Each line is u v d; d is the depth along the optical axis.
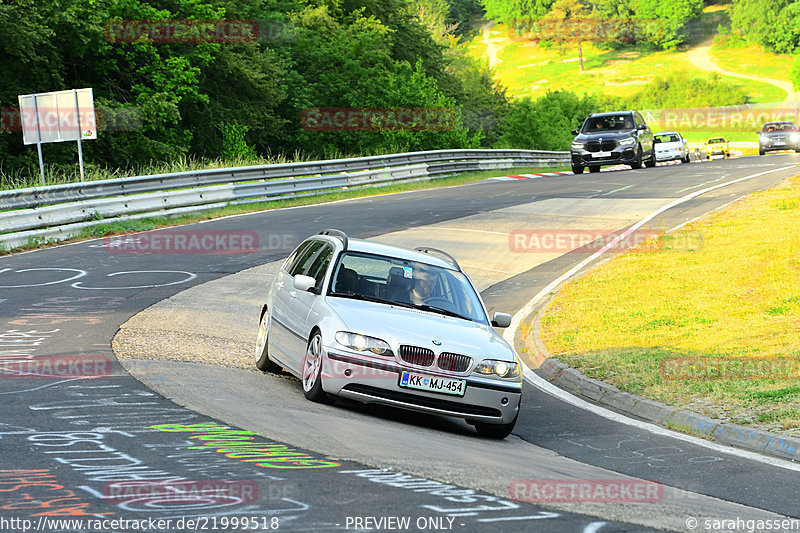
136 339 19.47
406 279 16.66
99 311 22.91
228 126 82.44
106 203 40.41
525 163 85.50
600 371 19.81
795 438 14.18
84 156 68.19
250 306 25.52
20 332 19.66
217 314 23.88
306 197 54.22
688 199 47.97
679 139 81.19
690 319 24.72
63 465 9.80
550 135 131.12
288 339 16.66
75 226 37.94
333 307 15.36
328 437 12.18
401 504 9.09
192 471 9.84
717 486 11.98
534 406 17.70
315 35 100.56
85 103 41.28
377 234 39.25
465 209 48.00
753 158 80.44
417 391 14.38
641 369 19.70
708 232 36.97
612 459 13.58
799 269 28.84
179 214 44.47
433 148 98.06
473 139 103.12
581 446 14.51
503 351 15.24
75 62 70.94
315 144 94.62
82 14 65.31
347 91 96.94
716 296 27.03
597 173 68.56
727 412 16.09
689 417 16.06
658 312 25.77
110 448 10.66
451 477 10.56
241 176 50.72
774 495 11.59
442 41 187.38
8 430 11.27
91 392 13.92
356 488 9.59
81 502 8.52
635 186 55.66
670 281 29.44
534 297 29.34
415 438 13.24
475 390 14.58
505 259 35.50
